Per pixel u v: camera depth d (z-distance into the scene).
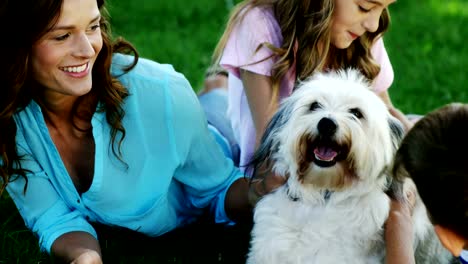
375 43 4.20
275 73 3.89
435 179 2.46
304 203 3.40
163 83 3.79
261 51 3.91
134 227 3.87
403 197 3.42
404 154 2.60
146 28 7.29
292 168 3.36
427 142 2.48
